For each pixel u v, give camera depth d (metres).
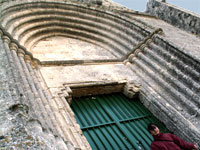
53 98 5.48
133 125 5.89
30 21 8.81
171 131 5.70
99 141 5.12
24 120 2.62
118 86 7.02
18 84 4.07
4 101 2.85
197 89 5.89
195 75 6.14
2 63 3.97
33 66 6.63
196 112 5.56
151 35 8.15
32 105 4.15
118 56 9.02
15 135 2.35
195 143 5.01
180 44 7.40
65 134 4.31
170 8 11.56
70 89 6.02
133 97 6.96
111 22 10.00
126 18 9.67
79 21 10.03
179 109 5.82
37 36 8.98
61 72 6.80
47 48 8.54
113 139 5.28
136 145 5.21
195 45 7.87
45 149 2.36
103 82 6.68
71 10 10.02
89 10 10.19
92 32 10.06
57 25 9.76
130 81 7.07
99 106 6.46
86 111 6.11
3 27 6.12
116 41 9.59
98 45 9.82
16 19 8.15
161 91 6.58
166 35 8.41
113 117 6.00
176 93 6.19
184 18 10.64
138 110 6.56
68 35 9.88
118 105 6.68
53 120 4.47
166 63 7.02
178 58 6.80
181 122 5.50
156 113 6.24
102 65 7.83
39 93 5.28
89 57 8.56
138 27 9.04
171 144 4.20
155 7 12.64
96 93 6.84
